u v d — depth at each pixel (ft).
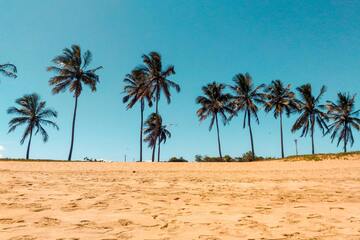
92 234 13.78
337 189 29.09
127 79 130.93
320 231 14.85
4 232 13.75
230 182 33.65
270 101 146.20
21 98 134.00
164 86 124.06
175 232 14.48
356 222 16.63
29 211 17.98
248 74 136.98
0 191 23.93
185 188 29.07
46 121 136.26
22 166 50.21
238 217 17.61
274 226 15.74
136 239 13.23
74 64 113.80
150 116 172.65
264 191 27.68
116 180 34.06
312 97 147.64
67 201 21.13
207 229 15.06
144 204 20.97
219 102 136.46
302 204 21.62
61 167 50.78
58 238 13.00
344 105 149.89
